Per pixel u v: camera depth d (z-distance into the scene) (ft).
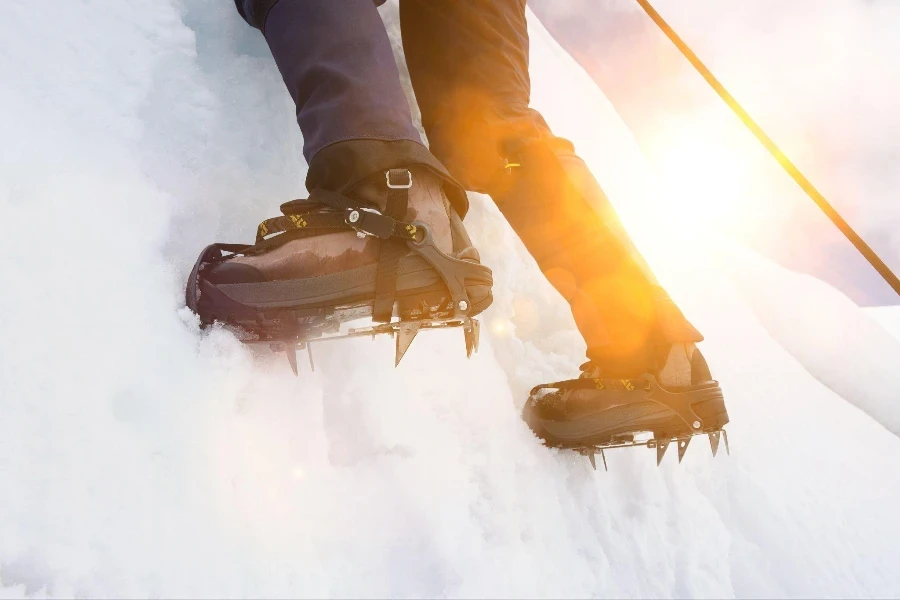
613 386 3.82
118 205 3.16
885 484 6.14
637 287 3.65
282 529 2.81
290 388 3.25
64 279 2.78
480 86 3.92
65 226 2.91
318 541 2.90
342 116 2.86
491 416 4.02
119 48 3.63
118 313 2.83
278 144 4.07
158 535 2.47
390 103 2.94
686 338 3.65
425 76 4.12
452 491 3.47
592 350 3.87
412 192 2.90
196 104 3.79
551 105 6.95
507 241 5.01
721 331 6.61
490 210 5.07
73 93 3.36
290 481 2.97
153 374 2.77
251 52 4.23
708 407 3.76
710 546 4.58
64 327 2.67
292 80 3.04
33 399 2.46
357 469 3.26
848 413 6.97
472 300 2.96
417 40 4.12
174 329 2.95
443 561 3.14
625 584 4.03
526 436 4.18
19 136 3.02
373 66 2.96
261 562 2.67
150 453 2.61
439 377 3.94
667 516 4.56
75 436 2.47
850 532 5.43
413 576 3.07
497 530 3.53
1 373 2.45
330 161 2.84
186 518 2.57
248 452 2.91
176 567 2.45
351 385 3.52
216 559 2.56
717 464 5.25
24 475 2.31
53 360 2.58
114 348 2.74
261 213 3.78
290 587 2.68
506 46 3.92
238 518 2.71
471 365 4.22
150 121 3.61
